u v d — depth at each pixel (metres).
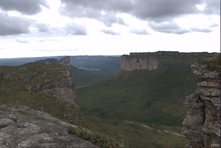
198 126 23.27
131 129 101.50
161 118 152.75
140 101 199.25
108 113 168.38
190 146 24.42
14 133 16.14
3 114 21.94
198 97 23.33
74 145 14.95
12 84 83.75
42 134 16.14
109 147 16.73
